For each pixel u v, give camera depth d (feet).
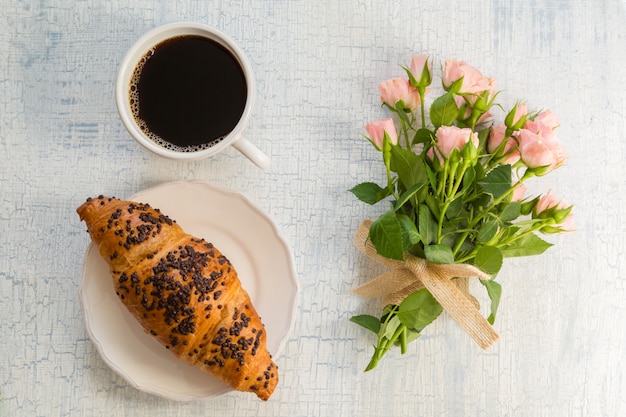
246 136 2.01
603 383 2.02
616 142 2.05
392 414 2.00
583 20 2.06
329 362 2.00
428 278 1.86
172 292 1.77
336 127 2.02
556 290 2.03
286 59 2.02
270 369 1.83
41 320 1.96
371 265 2.01
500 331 2.02
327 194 2.01
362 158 2.02
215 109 1.86
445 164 1.78
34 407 1.95
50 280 1.97
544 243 1.87
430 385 2.01
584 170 2.04
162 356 1.92
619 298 2.03
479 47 2.05
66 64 2.00
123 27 2.01
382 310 2.00
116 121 2.00
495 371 2.02
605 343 2.02
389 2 2.04
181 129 1.86
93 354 1.96
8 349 1.96
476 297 2.03
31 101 1.99
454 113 1.85
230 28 2.02
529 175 1.78
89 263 1.90
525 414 2.01
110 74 2.00
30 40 2.00
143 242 1.79
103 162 1.99
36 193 1.98
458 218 1.88
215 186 1.92
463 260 1.88
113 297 1.91
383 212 2.01
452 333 2.01
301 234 2.01
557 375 2.02
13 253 1.97
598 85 2.05
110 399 1.96
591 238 2.03
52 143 1.99
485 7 2.05
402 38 2.04
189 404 1.97
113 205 1.82
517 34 2.05
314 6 2.03
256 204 1.93
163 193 1.92
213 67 1.86
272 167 2.01
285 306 1.94
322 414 1.99
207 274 1.80
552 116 1.87
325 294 2.00
